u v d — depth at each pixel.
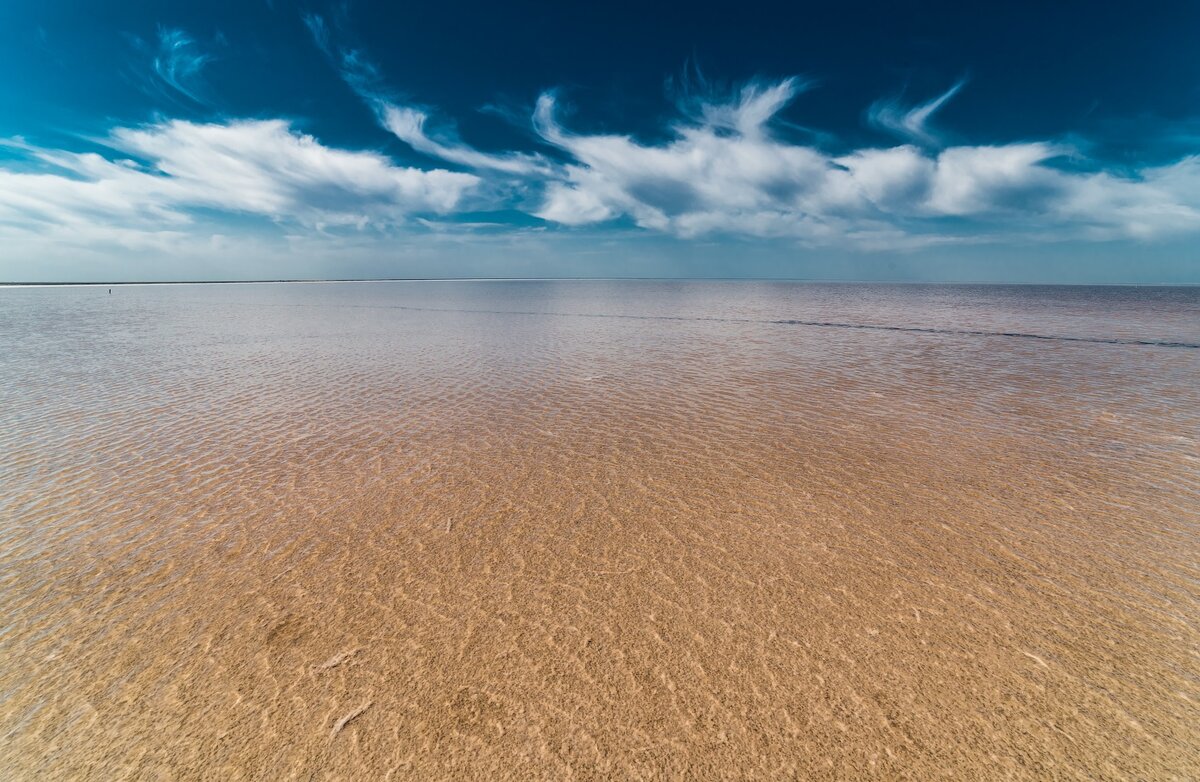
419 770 3.01
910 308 36.91
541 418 9.69
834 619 4.24
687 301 47.62
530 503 6.30
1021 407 10.30
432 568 4.98
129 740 3.20
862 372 13.74
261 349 17.80
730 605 4.43
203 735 3.23
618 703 3.46
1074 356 16.06
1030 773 2.97
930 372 13.71
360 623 4.21
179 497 6.42
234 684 3.62
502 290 82.75
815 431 8.91
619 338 20.86
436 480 6.96
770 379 12.92
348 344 19.11
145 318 29.09
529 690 3.57
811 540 5.44
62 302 43.28
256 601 4.49
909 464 7.44
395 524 5.80
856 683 3.60
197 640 4.02
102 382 12.48
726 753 3.11
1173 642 3.92
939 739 3.18
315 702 3.47
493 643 4.00
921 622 4.19
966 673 3.67
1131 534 5.47
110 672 3.71
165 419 9.52
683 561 5.08
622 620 4.25
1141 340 19.47
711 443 8.33
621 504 6.27
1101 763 3.01
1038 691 3.51
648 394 11.45
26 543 5.36
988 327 24.03
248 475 7.09
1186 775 2.92
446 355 16.66
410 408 10.34
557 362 15.36
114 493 6.51
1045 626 4.11
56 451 7.88
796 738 3.20
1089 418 9.54
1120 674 3.63
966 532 5.56
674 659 3.83
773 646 3.95
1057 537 5.43
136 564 5.01
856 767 3.02
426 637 4.06
